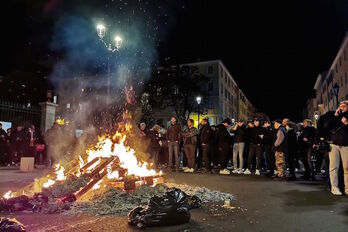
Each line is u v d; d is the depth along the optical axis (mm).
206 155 10984
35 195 5238
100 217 4367
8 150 13852
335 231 3736
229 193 6422
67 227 3879
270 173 9984
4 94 30375
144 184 6426
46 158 14680
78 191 5598
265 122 10914
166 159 13742
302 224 4035
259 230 3766
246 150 11539
